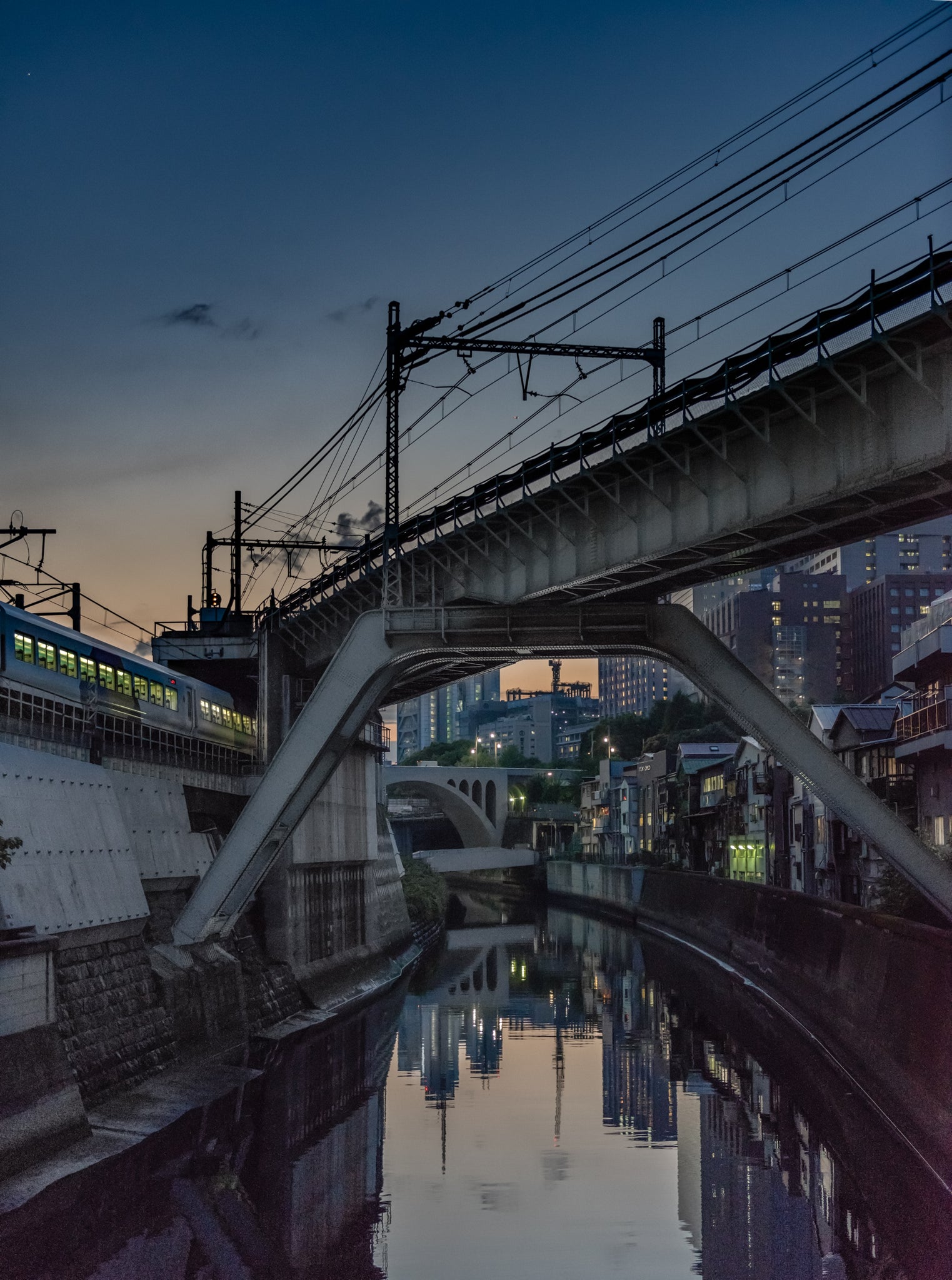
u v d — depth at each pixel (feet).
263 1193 117.91
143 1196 115.03
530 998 254.27
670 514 145.48
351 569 215.31
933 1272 95.86
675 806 465.88
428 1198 117.19
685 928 344.90
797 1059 180.65
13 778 134.31
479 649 176.96
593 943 374.84
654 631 167.43
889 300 113.29
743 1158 130.00
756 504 132.16
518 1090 163.94
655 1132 141.18
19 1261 98.48
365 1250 102.68
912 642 228.22
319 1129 142.72
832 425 122.11
